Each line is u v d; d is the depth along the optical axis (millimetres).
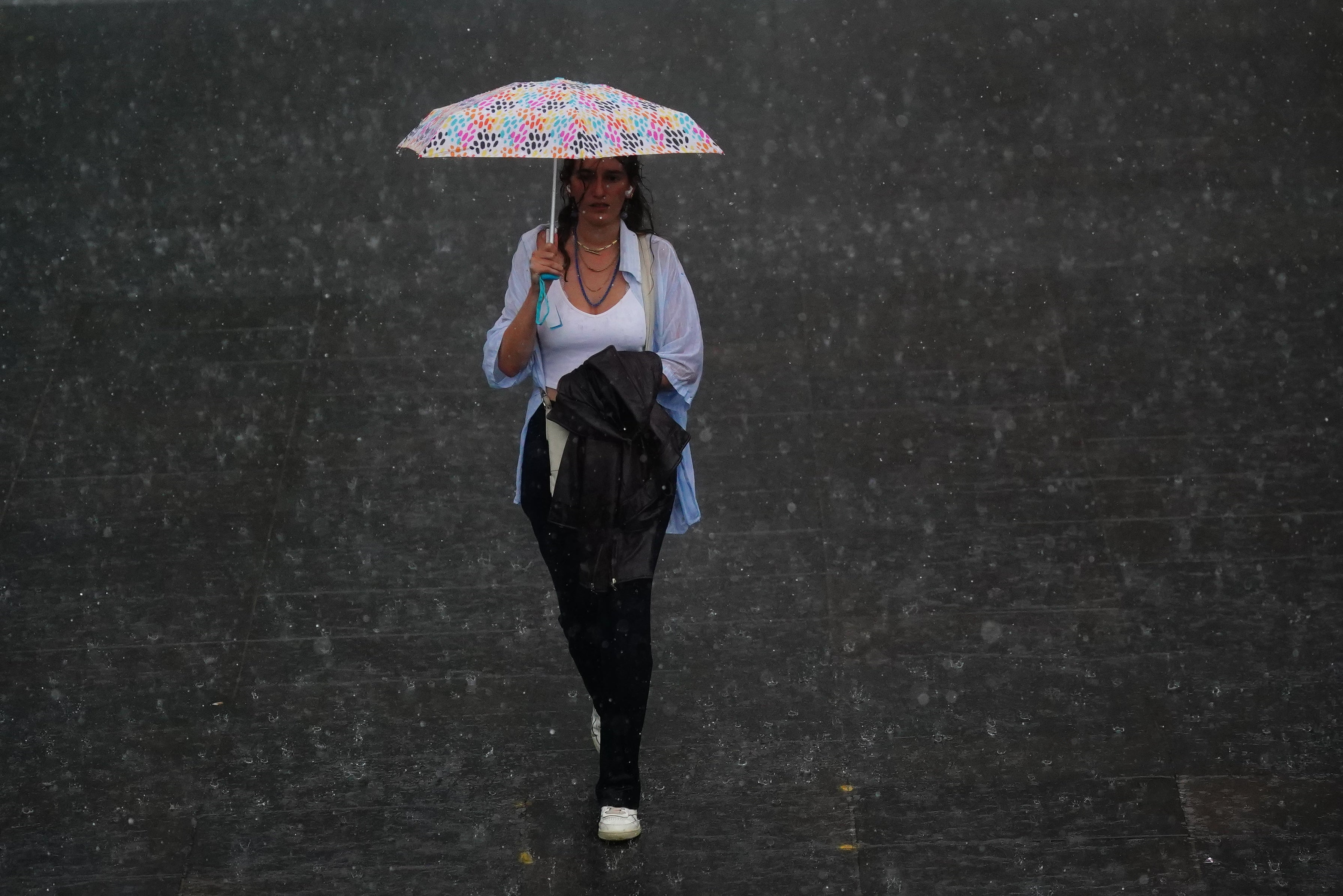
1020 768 20188
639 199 18984
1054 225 34594
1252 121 38781
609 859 18844
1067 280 32375
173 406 29000
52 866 19031
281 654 22812
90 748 21094
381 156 38906
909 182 36844
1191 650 22312
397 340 31000
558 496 18250
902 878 18422
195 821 19719
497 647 22906
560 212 18922
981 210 35406
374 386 29531
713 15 46812
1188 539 24703
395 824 19547
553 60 44312
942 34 44844
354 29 46562
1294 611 23000
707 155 38594
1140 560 24266
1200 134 38281
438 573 24516
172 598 24062
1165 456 26766
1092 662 22141
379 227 35438
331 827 19531
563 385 18188
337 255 34312
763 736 20922
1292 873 18312
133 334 31391
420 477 26875
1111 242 33750
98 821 19781
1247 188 35656
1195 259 32875
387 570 24594
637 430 18047
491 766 20531
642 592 18422
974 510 25609
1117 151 37750
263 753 20906
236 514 26031
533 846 19078
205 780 20438
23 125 41406
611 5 47625
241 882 18672
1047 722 21016
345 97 42281
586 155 17234
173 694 22078
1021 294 31953
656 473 18359
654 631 23125
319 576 24484
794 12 46750
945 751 20547
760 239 34625
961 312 31422
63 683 22359
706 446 27531
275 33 46594
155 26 47219
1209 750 20391
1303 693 21359
